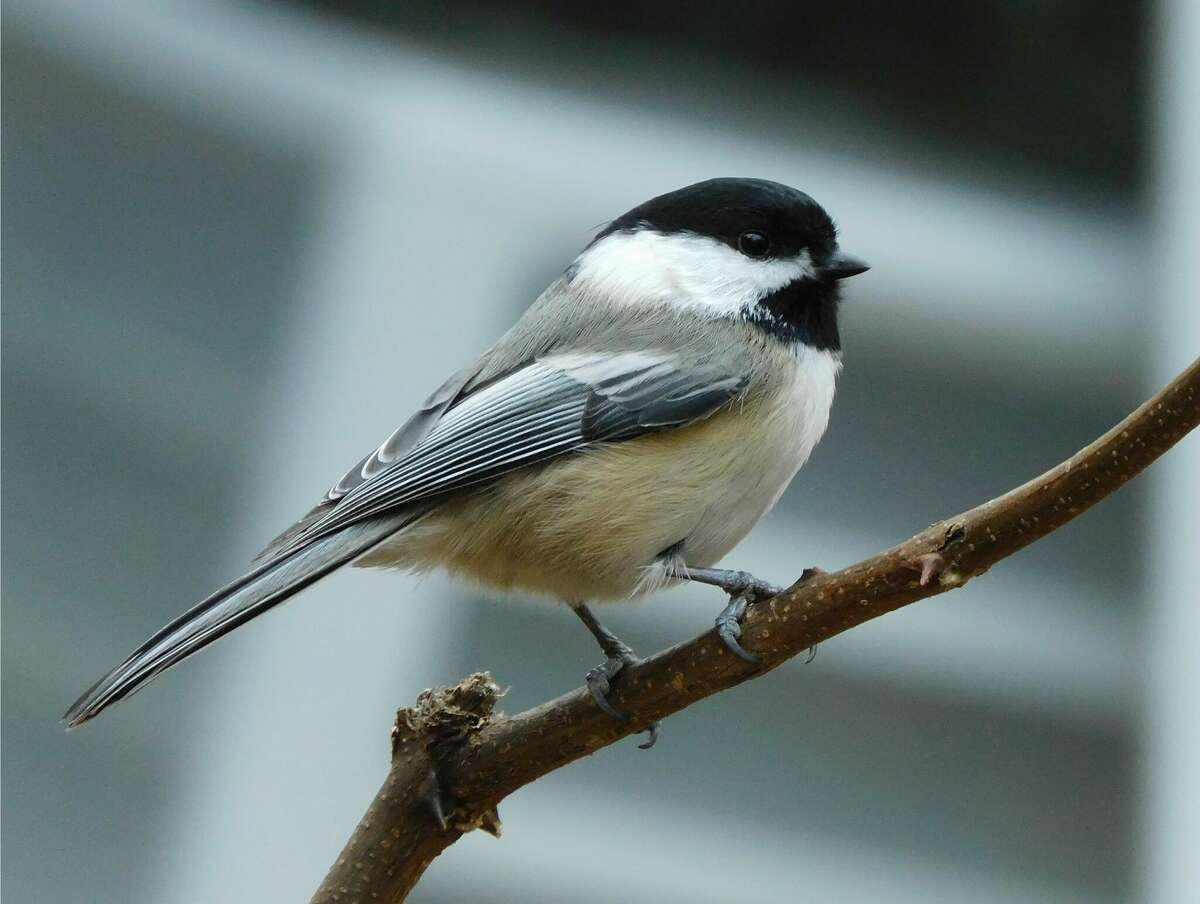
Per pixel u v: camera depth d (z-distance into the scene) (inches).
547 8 414.0
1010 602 395.5
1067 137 415.8
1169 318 402.6
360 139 398.9
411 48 409.4
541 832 373.7
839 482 392.8
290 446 380.8
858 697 389.4
